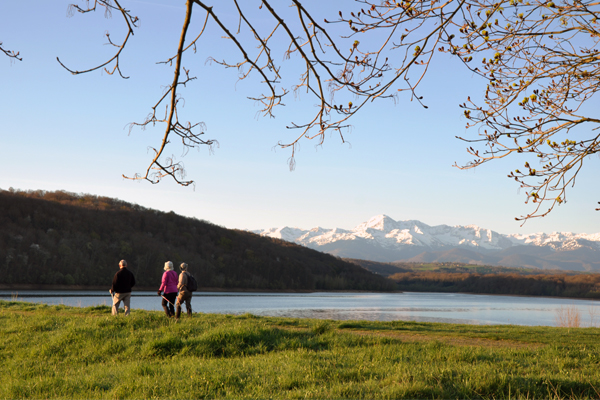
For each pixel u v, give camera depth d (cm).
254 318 1492
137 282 10325
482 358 808
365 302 8956
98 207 14325
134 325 1150
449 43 497
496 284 17488
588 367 753
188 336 1021
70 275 9169
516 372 688
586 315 5019
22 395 659
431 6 475
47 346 981
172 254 12169
